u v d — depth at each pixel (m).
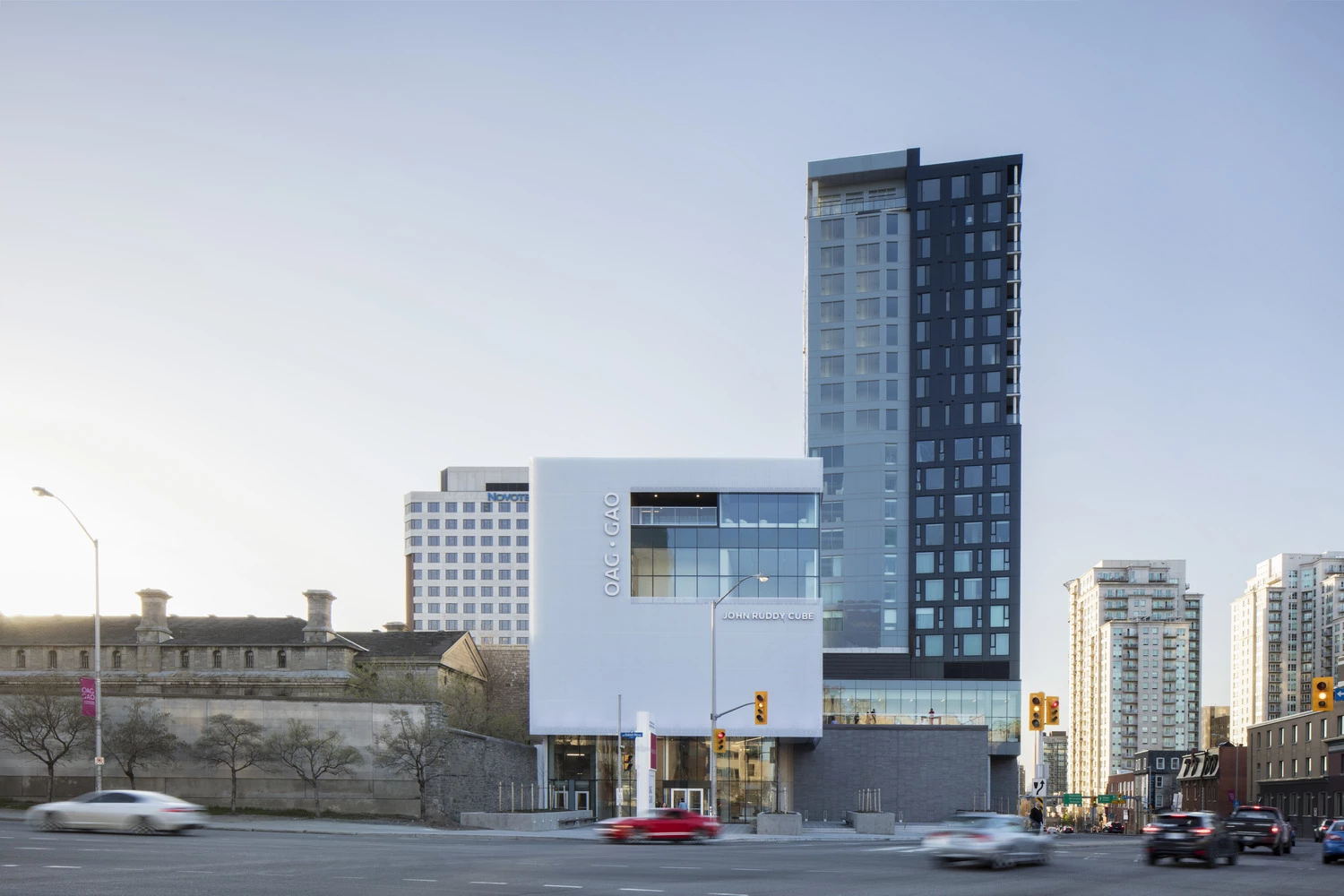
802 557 78.81
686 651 77.81
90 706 46.97
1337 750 102.25
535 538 79.25
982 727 87.31
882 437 138.88
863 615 135.25
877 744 87.50
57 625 94.75
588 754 77.94
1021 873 28.89
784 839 49.94
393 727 57.47
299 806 56.47
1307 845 63.09
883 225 143.38
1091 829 183.88
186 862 25.72
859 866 30.33
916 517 136.38
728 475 79.56
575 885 22.38
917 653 132.88
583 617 78.38
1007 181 141.50
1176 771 196.62
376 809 56.44
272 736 55.88
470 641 108.81
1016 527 133.38
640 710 77.25
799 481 79.38
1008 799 124.75
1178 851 33.69
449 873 24.69
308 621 93.19
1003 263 139.75
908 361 140.38
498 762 68.94
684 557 79.00
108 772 56.56
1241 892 24.06
